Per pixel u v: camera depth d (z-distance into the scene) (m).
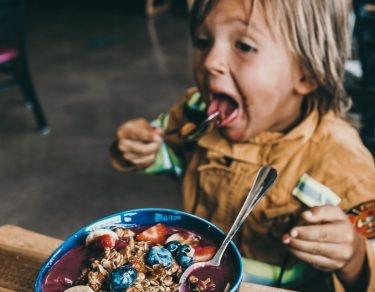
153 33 4.98
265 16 0.74
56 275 0.59
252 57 0.76
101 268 0.56
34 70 4.16
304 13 0.74
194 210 1.00
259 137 0.87
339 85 0.84
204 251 0.60
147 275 0.56
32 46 4.75
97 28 5.20
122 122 3.21
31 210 2.37
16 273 0.76
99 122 3.22
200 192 0.98
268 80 0.78
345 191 0.82
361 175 0.82
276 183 0.87
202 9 0.79
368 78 1.75
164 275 0.56
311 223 0.70
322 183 0.83
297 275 0.91
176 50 4.48
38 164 2.75
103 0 5.82
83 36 4.98
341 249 0.68
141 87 3.74
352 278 0.75
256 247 0.92
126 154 0.95
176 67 4.10
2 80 3.84
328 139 0.84
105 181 2.59
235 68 0.78
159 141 0.94
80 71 4.11
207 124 0.91
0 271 0.76
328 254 0.68
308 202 0.84
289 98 0.82
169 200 2.42
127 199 2.44
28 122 3.22
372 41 2.03
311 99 0.86
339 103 0.87
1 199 2.46
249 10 0.74
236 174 0.90
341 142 0.84
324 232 0.67
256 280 0.92
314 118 0.86
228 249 0.61
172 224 0.66
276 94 0.80
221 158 0.92
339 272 0.75
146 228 0.66
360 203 0.80
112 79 3.92
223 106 0.85
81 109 3.41
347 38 0.82
